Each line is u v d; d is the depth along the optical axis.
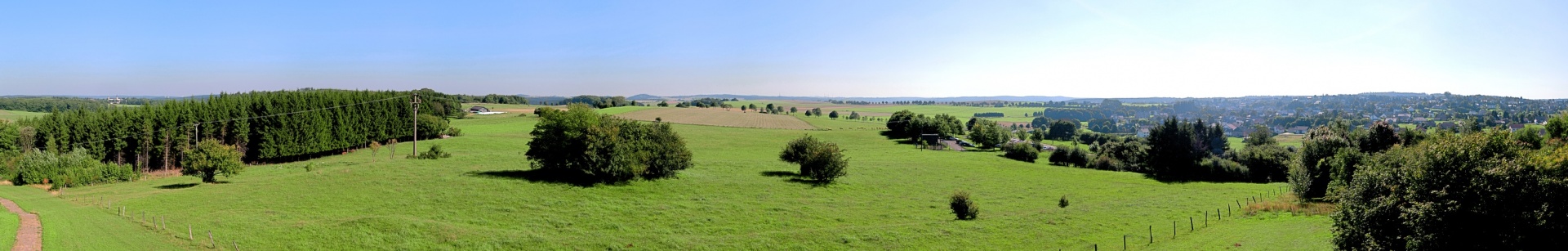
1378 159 29.39
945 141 140.75
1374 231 26.67
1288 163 77.31
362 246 34.41
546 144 60.97
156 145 82.38
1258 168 80.25
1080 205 54.25
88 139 79.00
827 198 56.56
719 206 50.31
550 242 36.97
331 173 59.47
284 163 86.19
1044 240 39.16
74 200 46.12
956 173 79.06
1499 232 23.77
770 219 46.16
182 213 41.53
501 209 46.25
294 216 41.34
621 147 58.59
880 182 69.12
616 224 43.38
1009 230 41.91
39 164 57.94
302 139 88.69
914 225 43.19
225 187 52.22
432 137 114.94
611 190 54.81
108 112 82.94
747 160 86.88
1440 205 24.17
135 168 80.56
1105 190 67.25
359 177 57.53
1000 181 73.06
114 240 31.72
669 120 176.00
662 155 62.44
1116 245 37.50
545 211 46.50
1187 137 83.56
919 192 62.22
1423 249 24.48
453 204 47.31
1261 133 141.50
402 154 88.81
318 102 94.44
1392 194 25.77
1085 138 178.75
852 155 107.69
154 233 35.19
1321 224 38.94
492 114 189.00
